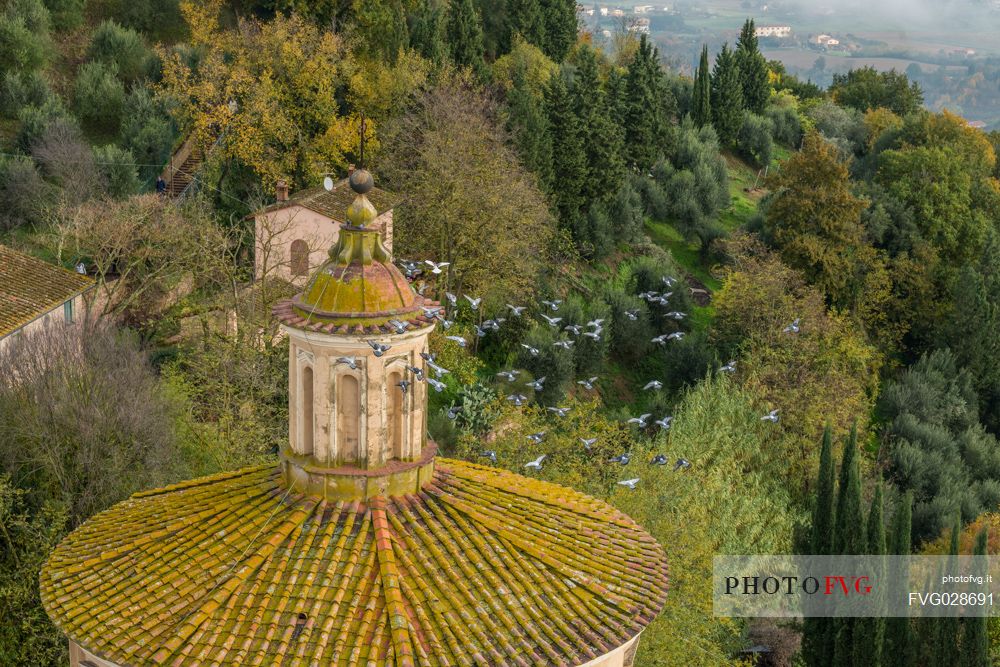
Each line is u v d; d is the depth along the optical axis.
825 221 68.00
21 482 32.53
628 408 59.19
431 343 48.34
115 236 44.59
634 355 63.53
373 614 12.17
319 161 62.91
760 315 59.09
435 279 55.91
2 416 32.09
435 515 13.64
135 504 15.30
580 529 14.77
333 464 13.48
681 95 109.06
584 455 37.75
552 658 12.23
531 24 101.88
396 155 61.34
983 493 56.62
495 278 55.84
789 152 112.12
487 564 13.18
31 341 34.22
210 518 13.79
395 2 78.38
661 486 36.09
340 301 13.15
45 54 74.38
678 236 81.94
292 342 13.65
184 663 11.70
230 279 42.31
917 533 52.59
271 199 60.12
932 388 64.44
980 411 69.25
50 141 58.91
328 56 66.25
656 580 14.15
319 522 13.20
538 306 58.94
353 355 13.12
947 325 70.81
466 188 54.59
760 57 115.69
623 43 125.69
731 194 94.62
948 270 76.19
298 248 50.41
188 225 46.44
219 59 65.56
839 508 38.50
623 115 83.69
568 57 109.88
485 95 69.00
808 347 56.22
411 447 13.78
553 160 70.00
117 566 13.38
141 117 66.31
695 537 34.53
